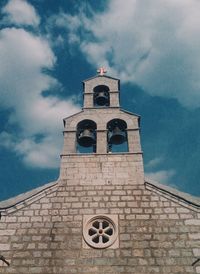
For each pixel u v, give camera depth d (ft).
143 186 38.14
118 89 51.75
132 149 42.32
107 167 40.55
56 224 34.78
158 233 33.50
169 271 30.48
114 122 46.80
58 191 38.09
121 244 32.71
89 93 51.03
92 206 36.29
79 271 30.76
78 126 46.55
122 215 35.27
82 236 33.58
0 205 36.58
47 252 32.45
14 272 30.94
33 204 36.76
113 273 30.50
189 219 34.68
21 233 34.17
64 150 42.68
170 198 36.73
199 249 32.07
